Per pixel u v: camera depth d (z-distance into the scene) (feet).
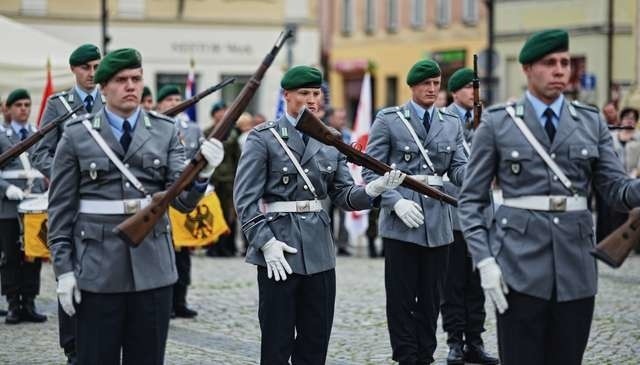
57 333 50.65
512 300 29.63
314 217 36.99
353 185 37.65
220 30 138.92
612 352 45.98
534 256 29.50
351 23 206.90
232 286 63.82
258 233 36.11
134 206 31.96
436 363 44.91
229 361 44.47
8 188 52.65
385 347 47.19
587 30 152.97
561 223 29.53
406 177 38.01
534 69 29.58
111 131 32.09
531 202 29.66
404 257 41.60
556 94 29.58
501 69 166.61
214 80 138.82
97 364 31.83
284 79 37.35
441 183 42.91
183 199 31.40
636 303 57.57
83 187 32.19
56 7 132.98
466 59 176.96
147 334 32.09
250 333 50.47
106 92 32.17
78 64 43.60
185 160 33.17
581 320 29.81
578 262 29.58
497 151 29.94
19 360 44.73
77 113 43.50
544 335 29.86
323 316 36.83
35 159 43.55
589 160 29.78
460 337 44.52
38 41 78.18
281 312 36.29
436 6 183.93
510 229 29.76
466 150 44.09
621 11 151.02
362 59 203.21
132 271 31.73
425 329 42.11
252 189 36.65
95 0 134.41
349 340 48.65
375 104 200.34
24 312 53.36
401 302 41.70
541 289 29.35
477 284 44.80
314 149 37.14
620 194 29.63
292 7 141.79
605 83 151.43
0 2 131.23
